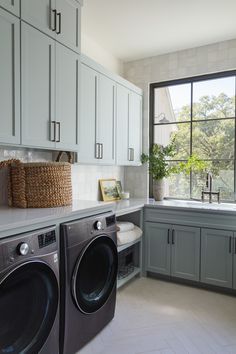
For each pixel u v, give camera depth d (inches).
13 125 68.7
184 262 114.3
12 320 55.2
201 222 110.6
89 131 102.3
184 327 84.1
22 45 70.5
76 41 89.7
